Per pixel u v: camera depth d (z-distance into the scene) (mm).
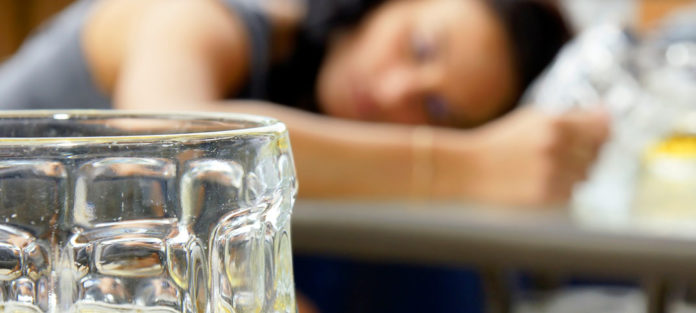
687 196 1043
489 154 1177
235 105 1149
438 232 906
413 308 1541
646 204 1018
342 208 930
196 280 302
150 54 1207
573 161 1183
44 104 1350
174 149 295
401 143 1154
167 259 301
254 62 1341
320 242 920
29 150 284
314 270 1493
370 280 1510
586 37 1670
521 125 1187
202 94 1187
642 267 893
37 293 291
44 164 286
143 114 405
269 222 339
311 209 927
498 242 901
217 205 307
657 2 2400
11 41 2109
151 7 1281
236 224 318
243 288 322
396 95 1429
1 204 286
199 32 1249
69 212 288
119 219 292
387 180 1145
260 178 326
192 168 299
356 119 1479
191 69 1207
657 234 896
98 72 1321
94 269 294
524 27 1466
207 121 393
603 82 1581
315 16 1446
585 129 1185
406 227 910
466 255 907
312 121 1146
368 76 1450
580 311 1455
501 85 1466
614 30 1664
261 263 333
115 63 1291
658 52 1596
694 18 1711
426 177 1154
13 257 291
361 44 1463
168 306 301
